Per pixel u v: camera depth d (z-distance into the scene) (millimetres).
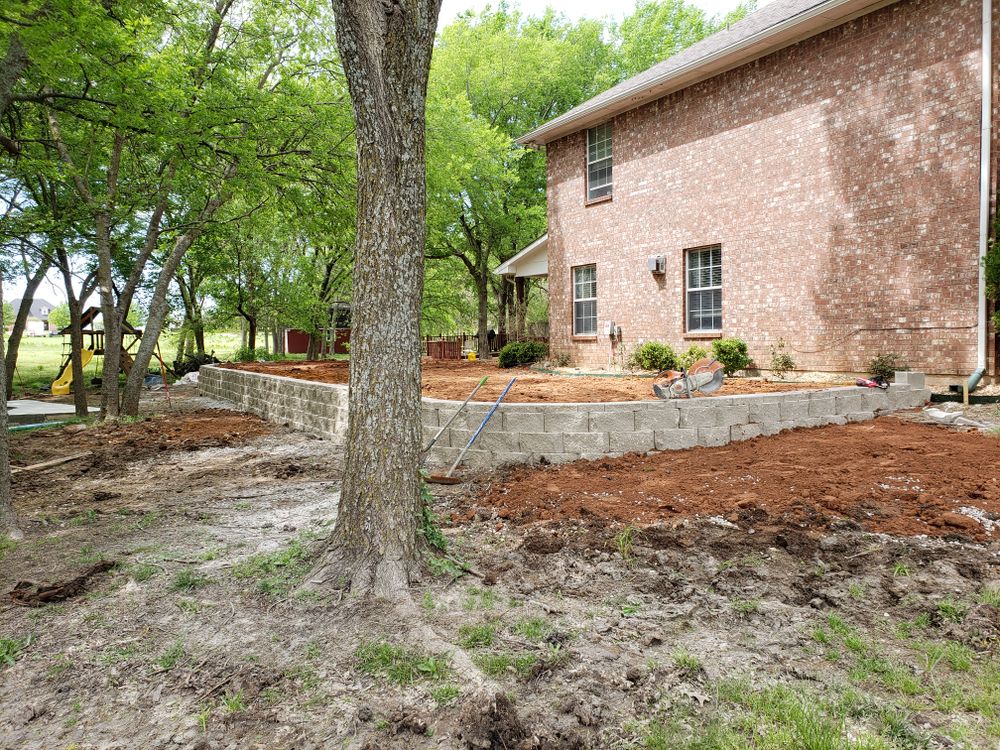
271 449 8242
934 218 9195
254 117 9688
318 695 2492
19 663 2779
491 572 3727
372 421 3529
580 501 4930
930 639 2840
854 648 2758
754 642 2867
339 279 25531
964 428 7074
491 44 22328
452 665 2639
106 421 11344
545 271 17438
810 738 2127
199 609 3264
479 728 2232
